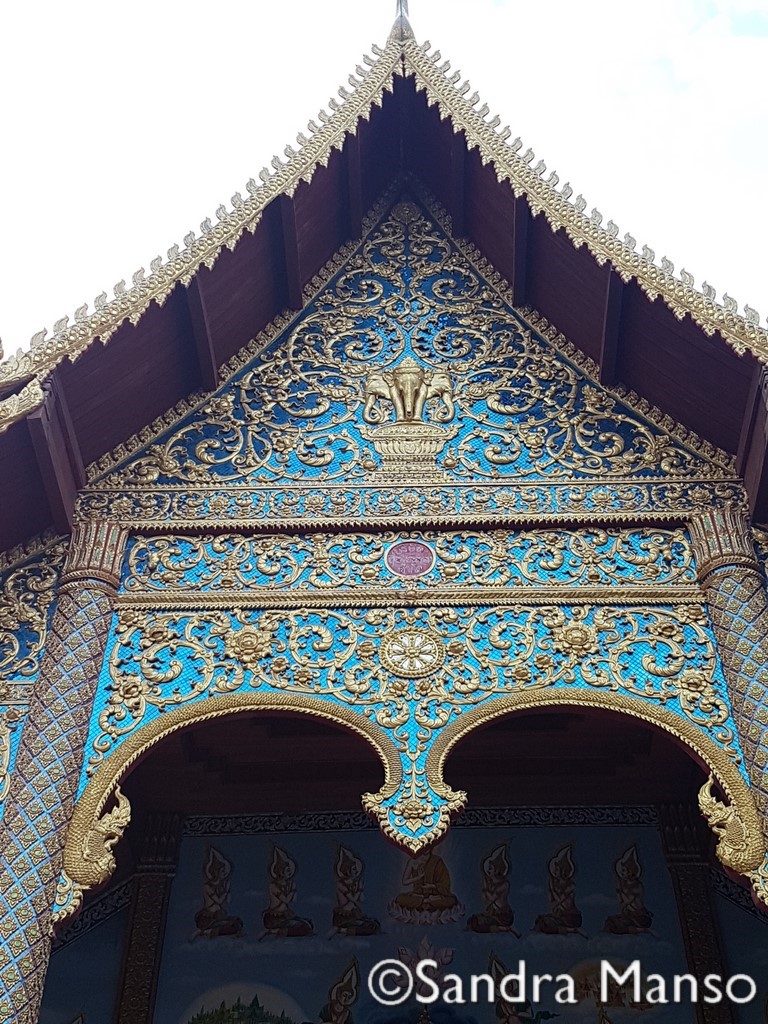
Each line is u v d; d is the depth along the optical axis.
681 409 8.76
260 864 10.30
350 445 8.86
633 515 8.22
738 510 8.20
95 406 8.30
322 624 7.61
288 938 9.95
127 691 7.24
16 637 7.60
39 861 6.39
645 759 9.96
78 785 6.78
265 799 10.45
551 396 9.21
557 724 9.69
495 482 8.52
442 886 10.16
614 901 10.02
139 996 9.50
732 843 6.49
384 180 10.80
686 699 7.18
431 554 8.05
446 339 9.67
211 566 8.01
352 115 9.57
